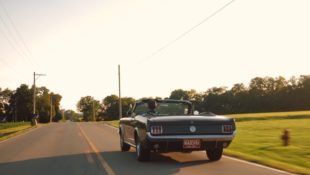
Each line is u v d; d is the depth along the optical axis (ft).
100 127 148.77
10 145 72.33
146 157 41.83
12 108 570.46
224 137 38.83
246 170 35.42
